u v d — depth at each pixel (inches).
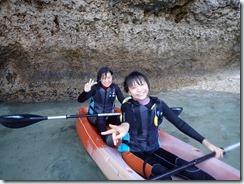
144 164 81.6
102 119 118.3
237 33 213.2
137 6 193.6
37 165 107.6
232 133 125.3
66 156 112.9
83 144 116.3
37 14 183.3
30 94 198.4
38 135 135.6
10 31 183.0
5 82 194.7
